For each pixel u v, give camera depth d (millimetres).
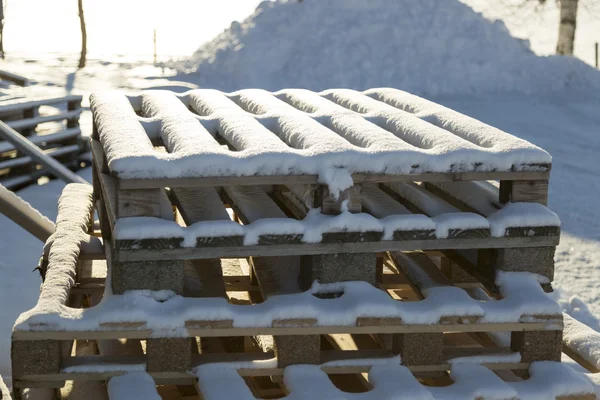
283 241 2789
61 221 4039
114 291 2873
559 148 12086
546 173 2916
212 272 3105
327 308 2793
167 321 2699
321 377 2756
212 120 3414
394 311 2795
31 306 5270
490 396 2746
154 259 2719
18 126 8711
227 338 3248
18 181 8648
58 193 8516
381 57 18156
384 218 2877
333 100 4250
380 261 3797
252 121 3318
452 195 3357
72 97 9688
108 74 21750
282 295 2857
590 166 11000
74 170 9633
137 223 2725
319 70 18156
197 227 2744
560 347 2920
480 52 18250
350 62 18156
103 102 3826
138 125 3225
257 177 2754
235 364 2799
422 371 2881
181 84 18766
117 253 2691
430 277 3146
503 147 2926
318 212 2879
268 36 19797
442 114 3531
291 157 2775
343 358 2859
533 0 24672
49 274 3129
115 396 2598
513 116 14406
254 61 18828
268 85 18188
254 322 2742
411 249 2861
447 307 2828
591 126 13812
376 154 2826
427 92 17109
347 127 3246
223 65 19484
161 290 2783
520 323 2855
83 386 2939
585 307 5844
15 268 6008
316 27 19469
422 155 2832
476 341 3463
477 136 3164
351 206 2848
